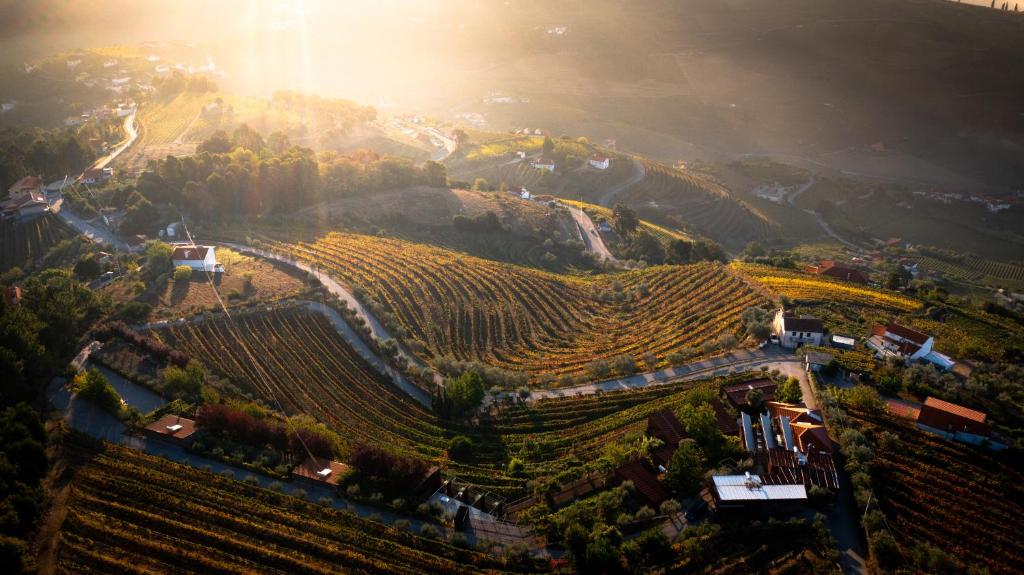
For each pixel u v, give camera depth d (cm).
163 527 9000
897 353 13325
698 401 11562
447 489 10281
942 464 9725
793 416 10712
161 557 8531
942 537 8388
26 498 8781
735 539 8419
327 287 17338
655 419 11169
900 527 8500
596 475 10375
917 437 10306
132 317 14812
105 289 16638
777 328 14688
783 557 8012
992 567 7938
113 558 8438
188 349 14175
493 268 19700
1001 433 10519
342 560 8575
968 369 13188
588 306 18075
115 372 12812
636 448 10681
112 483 9700
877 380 12144
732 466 9881
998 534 8419
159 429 10988
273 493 9744
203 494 9631
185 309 15762
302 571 8388
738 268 19400
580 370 14512
